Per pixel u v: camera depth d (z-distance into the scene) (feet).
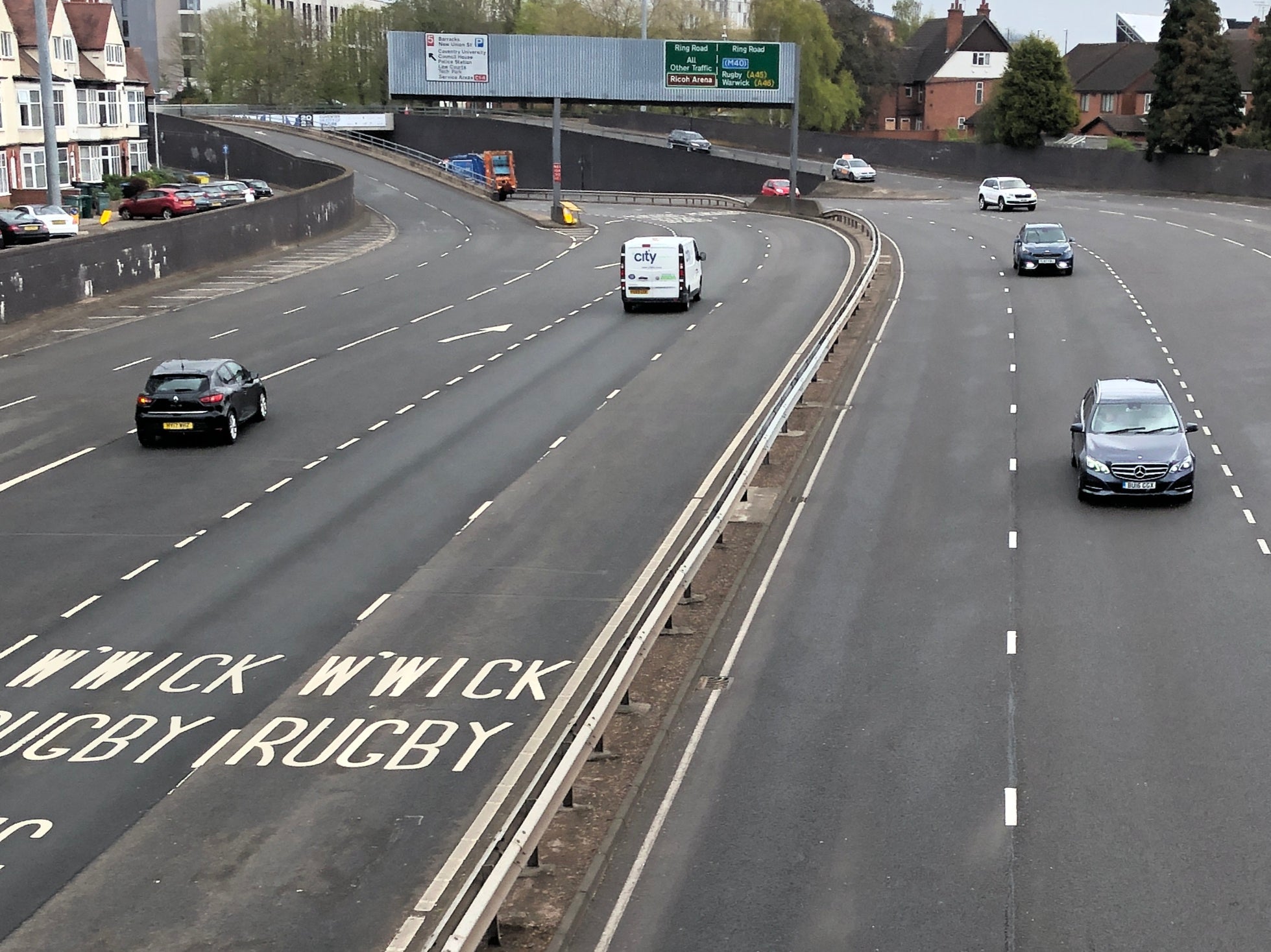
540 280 187.32
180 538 80.84
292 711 57.88
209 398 100.89
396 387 121.29
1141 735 53.62
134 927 42.24
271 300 171.42
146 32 542.98
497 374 125.90
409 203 302.25
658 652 63.36
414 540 79.97
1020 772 50.83
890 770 51.37
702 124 437.58
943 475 91.25
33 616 69.00
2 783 51.96
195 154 357.82
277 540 80.23
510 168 352.49
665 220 279.49
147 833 48.06
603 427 105.50
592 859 45.52
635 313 158.10
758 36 428.15
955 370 123.65
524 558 76.54
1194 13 298.76
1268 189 273.33
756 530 81.00
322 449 100.73
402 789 50.93
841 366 126.31
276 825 48.44
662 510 84.64
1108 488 82.38
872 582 72.08
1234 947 39.47
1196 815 47.32
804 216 281.95
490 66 288.30
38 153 263.29
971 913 41.63
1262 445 96.27
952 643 63.62
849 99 435.94
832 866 44.73
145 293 176.55
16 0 268.82
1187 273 173.37
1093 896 42.34
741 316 153.89
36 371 129.08
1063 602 68.18
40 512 86.28
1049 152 331.57
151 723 56.95
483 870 41.42
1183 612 66.44
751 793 49.93
